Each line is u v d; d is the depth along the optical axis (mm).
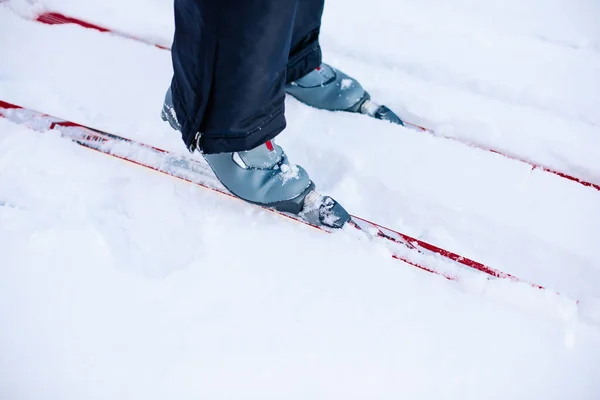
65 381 1104
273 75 974
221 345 1170
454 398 1159
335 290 1270
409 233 1412
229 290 1241
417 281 1301
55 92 1597
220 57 892
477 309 1276
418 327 1238
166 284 1229
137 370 1126
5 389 1086
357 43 1879
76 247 1255
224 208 1373
